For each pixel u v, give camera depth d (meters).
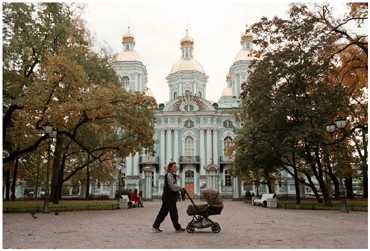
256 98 28.22
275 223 15.55
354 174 39.91
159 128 66.31
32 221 17.09
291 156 33.72
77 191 72.25
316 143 26.48
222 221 16.80
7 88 23.33
